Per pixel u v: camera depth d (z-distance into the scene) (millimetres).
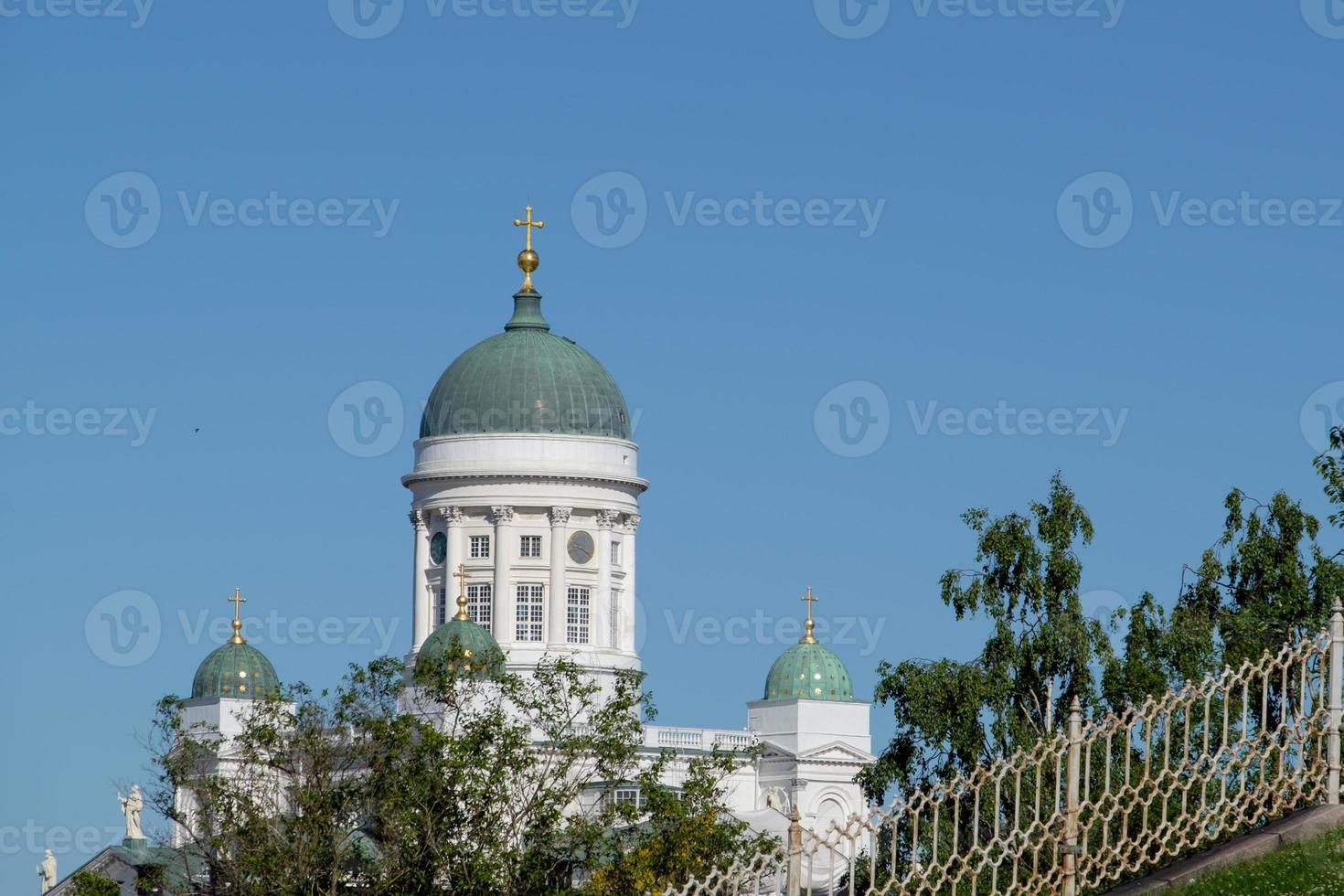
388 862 152250
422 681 174125
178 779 170500
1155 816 79188
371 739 160250
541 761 173125
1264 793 76750
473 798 152750
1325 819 74938
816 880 120938
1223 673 77312
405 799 151125
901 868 123062
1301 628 146000
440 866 149875
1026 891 74625
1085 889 74812
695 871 146125
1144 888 73875
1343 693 77438
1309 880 72688
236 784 167875
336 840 150250
